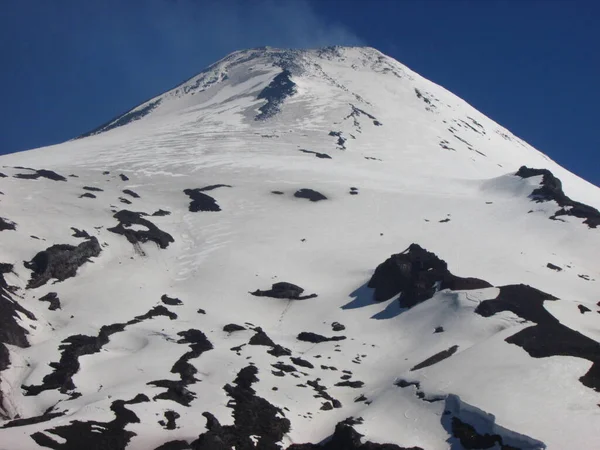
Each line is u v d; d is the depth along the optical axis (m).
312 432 38.91
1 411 38.84
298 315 55.06
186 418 37.78
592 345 42.75
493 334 46.34
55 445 34.03
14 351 44.16
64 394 40.38
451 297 51.94
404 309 53.59
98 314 51.38
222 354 46.12
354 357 47.72
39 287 53.91
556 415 35.81
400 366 45.31
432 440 36.47
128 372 43.09
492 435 35.16
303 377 44.50
